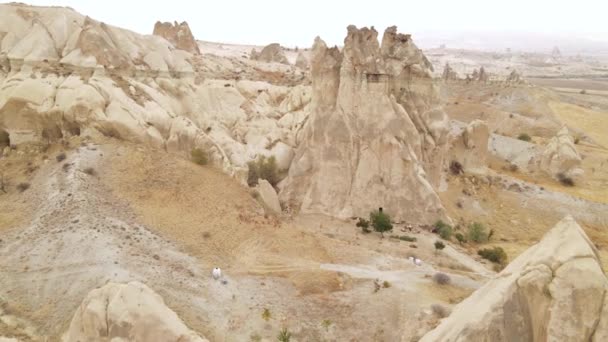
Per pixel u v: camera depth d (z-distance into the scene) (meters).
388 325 27.78
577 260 16.41
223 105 60.19
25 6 54.22
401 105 50.59
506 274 18.62
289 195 50.31
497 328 16.91
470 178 56.88
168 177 40.56
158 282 28.75
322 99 50.47
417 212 47.09
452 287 32.50
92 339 22.52
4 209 35.16
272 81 74.75
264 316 27.77
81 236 31.34
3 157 42.62
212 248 34.16
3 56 48.44
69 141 42.81
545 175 66.44
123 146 42.75
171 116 49.66
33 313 26.61
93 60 48.94
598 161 75.62
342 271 33.56
